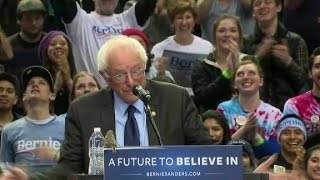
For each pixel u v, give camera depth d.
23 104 14.32
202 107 15.43
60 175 8.49
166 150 7.37
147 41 15.84
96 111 9.32
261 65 15.90
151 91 9.35
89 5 18.20
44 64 15.57
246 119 14.39
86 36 16.78
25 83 13.83
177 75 16.52
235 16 16.30
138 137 9.17
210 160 7.36
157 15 17.95
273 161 13.09
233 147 7.37
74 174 8.06
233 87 15.08
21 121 13.59
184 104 9.36
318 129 14.51
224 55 15.61
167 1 16.81
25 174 7.64
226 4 17.84
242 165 7.37
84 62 16.75
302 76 15.92
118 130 9.23
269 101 15.74
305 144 14.02
